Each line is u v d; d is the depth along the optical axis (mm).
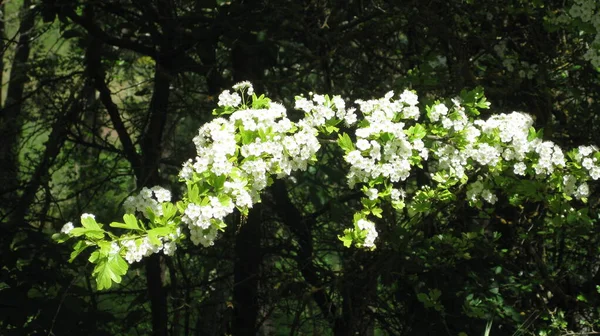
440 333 4246
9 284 4281
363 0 5344
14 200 5270
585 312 4559
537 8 4480
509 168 3297
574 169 3146
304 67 5402
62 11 5172
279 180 5176
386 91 5031
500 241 4762
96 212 6227
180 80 6074
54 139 5246
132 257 2502
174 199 5621
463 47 4523
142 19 5145
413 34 5141
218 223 2592
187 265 5953
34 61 6672
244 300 5215
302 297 4688
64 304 4207
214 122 2742
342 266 5078
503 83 4621
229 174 2627
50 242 4465
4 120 6246
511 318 4363
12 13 8336
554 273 4918
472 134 3025
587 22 3906
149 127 5387
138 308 5426
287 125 2732
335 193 5547
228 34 4688
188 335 5395
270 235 5684
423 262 4277
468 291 4293
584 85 4582
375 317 4785
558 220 3291
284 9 4664
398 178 2896
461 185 3633
